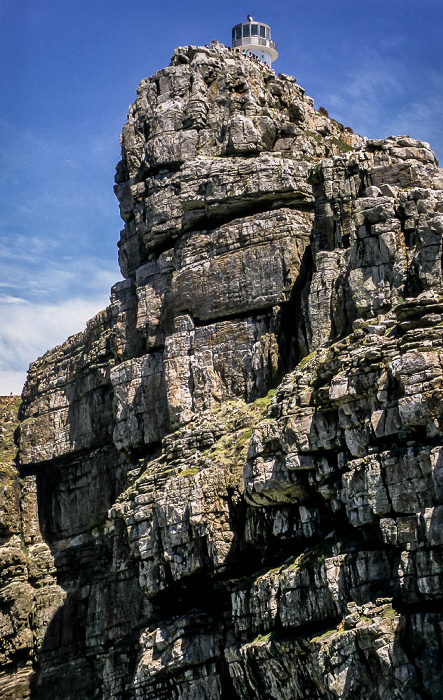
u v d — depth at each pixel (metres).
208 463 86.50
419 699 67.69
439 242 80.88
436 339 72.75
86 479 115.69
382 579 71.88
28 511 118.44
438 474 69.31
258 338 93.25
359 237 83.50
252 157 100.19
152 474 90.88
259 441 80.12
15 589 113.62
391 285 81.94
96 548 113.38
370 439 74.12
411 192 83.31
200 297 95.38
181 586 86.81
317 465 77.81
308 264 93.06
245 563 84.12
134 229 105.19
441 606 68.81
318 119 107.25
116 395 100.88
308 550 77.44
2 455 121.00
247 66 105.31
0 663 112.31
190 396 94.56
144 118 104.94
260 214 94.69
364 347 75.81
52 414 118.38
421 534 69.44
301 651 74.44
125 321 103.56
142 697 85.88
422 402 70.56
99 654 108.50
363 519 72.75
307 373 81.00
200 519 84.25
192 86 103.31
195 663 84.00
